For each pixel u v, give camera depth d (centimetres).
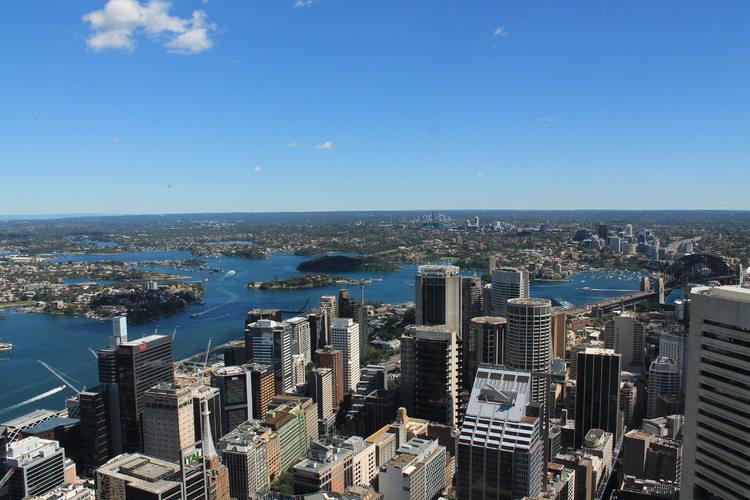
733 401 12938
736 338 12812
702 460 13838
